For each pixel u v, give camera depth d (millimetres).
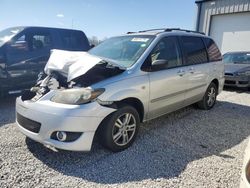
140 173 3035
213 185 2816
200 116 5438
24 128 3420
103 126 3373
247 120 5266
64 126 3043
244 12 13289
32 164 3158
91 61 3420
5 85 5746
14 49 5855
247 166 1983
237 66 8953
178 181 2881
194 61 5129
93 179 2889
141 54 3990
